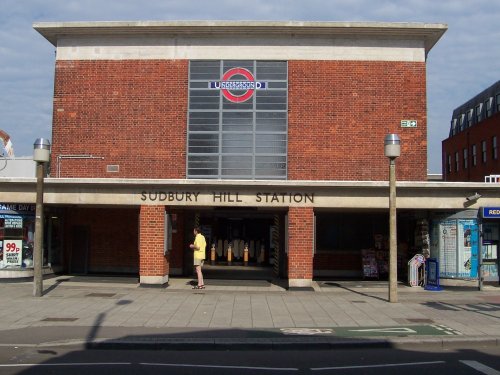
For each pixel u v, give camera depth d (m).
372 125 20.42
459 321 12.38
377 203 17.92
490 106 49.75
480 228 18.23
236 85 20.77
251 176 20.52
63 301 14.98
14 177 19.56
